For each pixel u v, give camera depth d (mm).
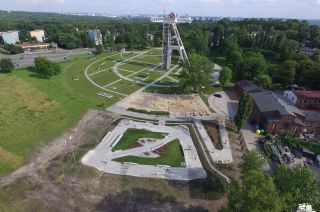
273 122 76625
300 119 80000
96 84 117375
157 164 61844
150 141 71375
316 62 127938
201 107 95938
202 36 186625
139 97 103750
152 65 153750
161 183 55656
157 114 88188
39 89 105000
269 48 186000
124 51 196500
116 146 68438
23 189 52312
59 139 71188
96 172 58219
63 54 181875
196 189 54406
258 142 73750
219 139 74188
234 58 150750
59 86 111188
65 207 48438
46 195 51094
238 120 75312
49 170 58344
